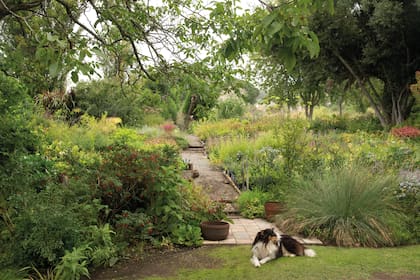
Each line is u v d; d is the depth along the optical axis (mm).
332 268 4902
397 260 5223
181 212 6332
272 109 25078
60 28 2613
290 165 8523
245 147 13164
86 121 15070
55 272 4324
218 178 11336
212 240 6258
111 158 6316
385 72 18844
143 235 5793
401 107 19328
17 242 4473
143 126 19984
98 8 3559
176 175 6457
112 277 4609
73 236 4598
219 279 4559
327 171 7609
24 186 4816
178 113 24500
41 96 13328
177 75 3732
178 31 3926
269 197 8367
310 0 1949
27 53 3844
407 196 7121
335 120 22188
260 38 2176
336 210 6383
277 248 5289
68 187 5457
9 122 4801
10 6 3098
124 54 3980
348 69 19922
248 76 3891
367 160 9500
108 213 6023
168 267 4988
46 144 9188
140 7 4098
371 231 6059
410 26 16266
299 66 18781
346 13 17188
